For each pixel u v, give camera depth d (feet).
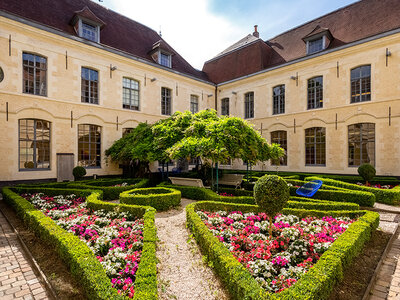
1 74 31.48
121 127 45.27
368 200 22.95
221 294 9.08
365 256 12.53
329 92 44.34
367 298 9.10
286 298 7.28
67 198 23.62
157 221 18.08
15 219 18.81
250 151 26.94
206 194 23.52
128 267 10.30
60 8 41.70
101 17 48.80
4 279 10.61
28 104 33.68
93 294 8.04
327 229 14.51
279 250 12.52
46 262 11.73
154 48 51.67
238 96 59.98
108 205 18.83
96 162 42.16
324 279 8.32
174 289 9.50
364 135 40.86
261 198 13.69
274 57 56.54
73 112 38.58
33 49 34.30
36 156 34.99
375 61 39.14
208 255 11.58
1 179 31.19
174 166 53.52
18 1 35.73
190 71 62.49
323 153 45.62
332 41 46.03
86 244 12.06
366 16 44.24
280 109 52.21
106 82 43.16
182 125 31.04
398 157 36.88
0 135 31.22
